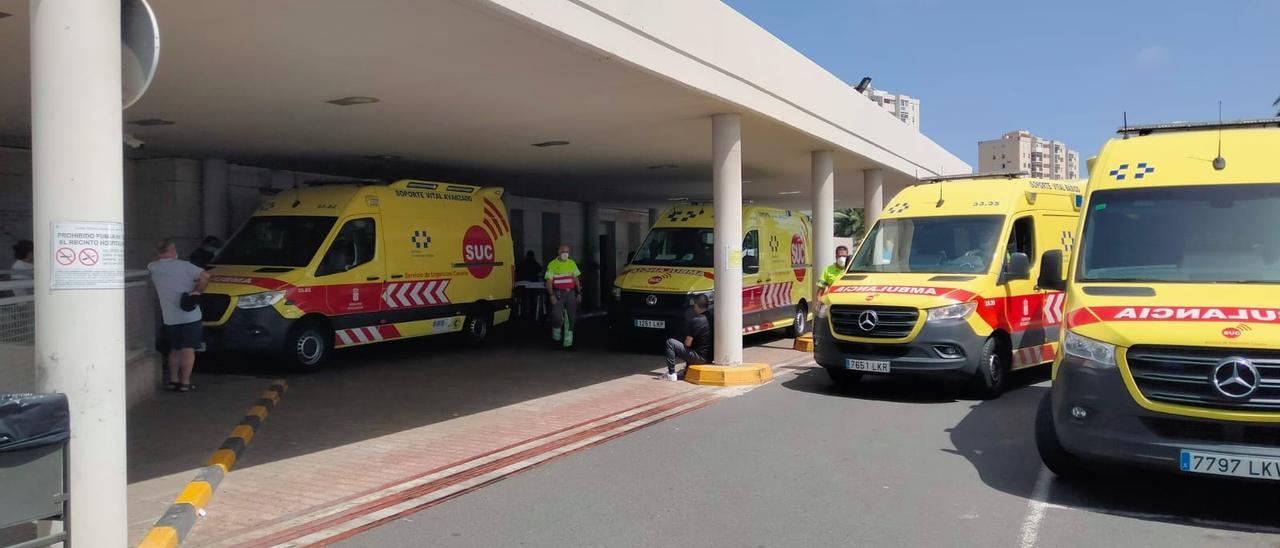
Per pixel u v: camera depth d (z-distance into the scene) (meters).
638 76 9.13
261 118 11.23
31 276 8.88
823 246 14.72
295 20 7.08
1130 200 6.88
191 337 10.27
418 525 5.67
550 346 15.60
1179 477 6.54
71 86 4.46
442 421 8.93
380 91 9.73
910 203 11.64
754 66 11.06
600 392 10.70
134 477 6.65
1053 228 11.67
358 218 12.88
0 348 6.89
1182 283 6.14
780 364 13.38
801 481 6.61
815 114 13.18
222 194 15.34
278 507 6.08
